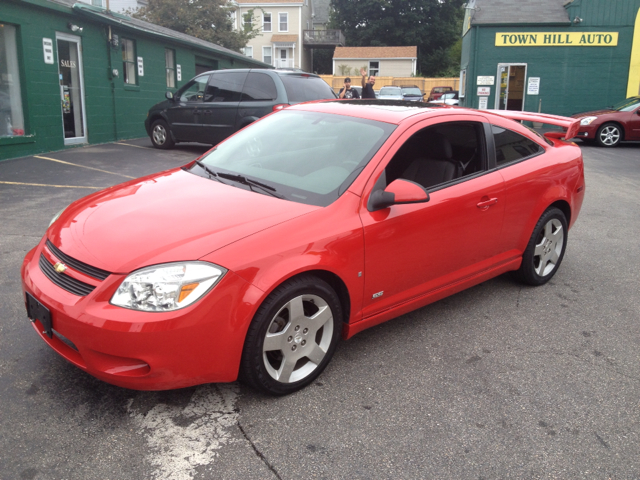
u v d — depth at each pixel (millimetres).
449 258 3564
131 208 2922
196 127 11227
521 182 3973
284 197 3025
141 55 14117
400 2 56969
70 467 2219
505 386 2982
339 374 3047
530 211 4113
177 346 2357
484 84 21078
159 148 12133
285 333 2695
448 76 57062
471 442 2498
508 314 3957
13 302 3682
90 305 2371
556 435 2574
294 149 3479
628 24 19875
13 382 2785
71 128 11523
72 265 2559
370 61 52031
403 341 3482
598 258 5336
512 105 21203
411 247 3246
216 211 2820
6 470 2178
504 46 20656
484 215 3705
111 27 12461
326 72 59531
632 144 16984
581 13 20016
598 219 6965
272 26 48719
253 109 10289
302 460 2330
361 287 3021
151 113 11977
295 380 2807
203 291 2385
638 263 5207
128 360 2383
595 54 20266
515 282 4625
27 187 7422
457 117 3719
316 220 2812
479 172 3783
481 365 3203
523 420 2680
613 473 2332
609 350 3455
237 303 2465
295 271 2621
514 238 4078
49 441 2365
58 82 10766
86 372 2688
